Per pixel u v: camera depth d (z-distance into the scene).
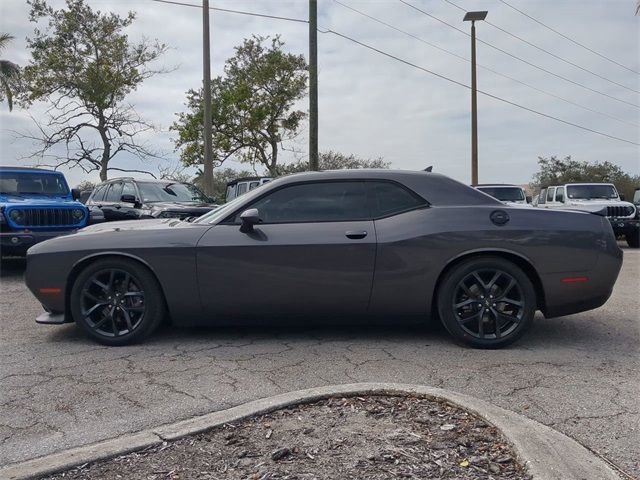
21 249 9.86
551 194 18.92
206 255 5.16
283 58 29.84
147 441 3.17
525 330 5.08
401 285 5.12
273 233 5.18
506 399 3.84
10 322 6.32
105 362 4.77
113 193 13.92
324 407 3.60
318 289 5.14
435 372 4.42
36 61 26.62
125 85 27.28
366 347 5.13
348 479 2.77
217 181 34.75
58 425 3.52
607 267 5.15
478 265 5.07
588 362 4.68
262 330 5.76
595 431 3.36
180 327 5.89
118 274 5.29
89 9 26.70
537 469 2.76
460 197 5.30
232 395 3.96
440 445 3.08
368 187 5.34
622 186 36.41
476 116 28.22
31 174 11.72
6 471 2.90
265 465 2.92
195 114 30.33
